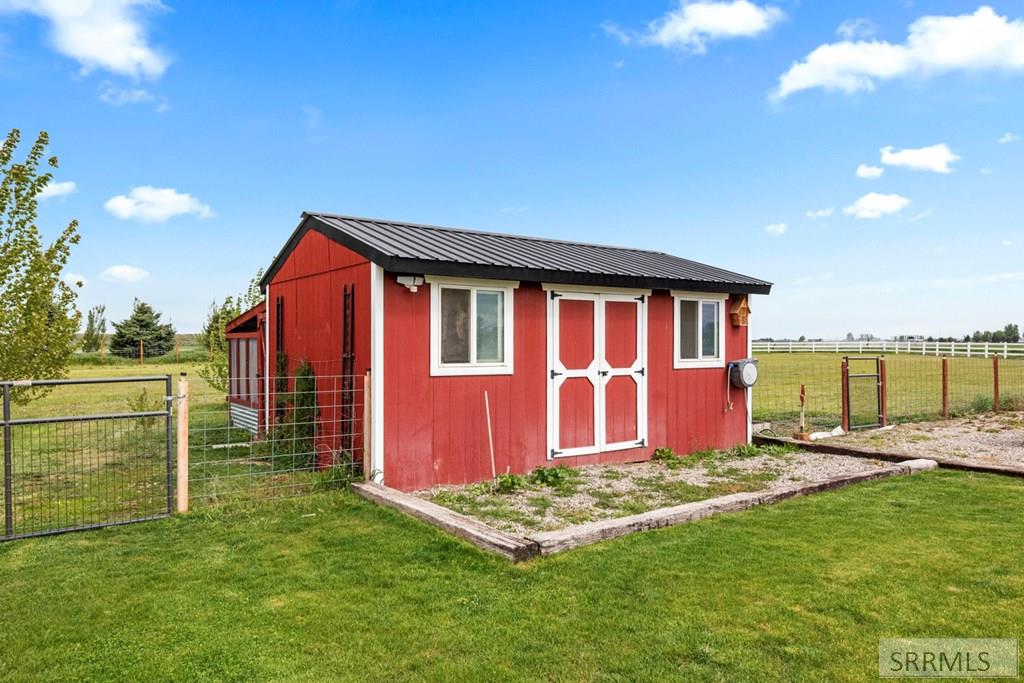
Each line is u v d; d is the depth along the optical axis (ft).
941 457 27.02
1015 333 147.23
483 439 23.68
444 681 9.24
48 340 28.71
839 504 19.49
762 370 88.28
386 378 21.38
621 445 27.61
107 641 10.49
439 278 22.56
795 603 11.92
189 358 121.39
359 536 16.14
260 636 10.68
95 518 18.03
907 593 12.37
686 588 12.62
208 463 23.71
